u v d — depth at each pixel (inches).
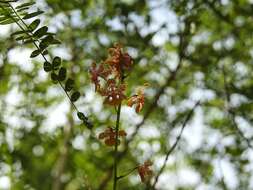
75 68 72.9
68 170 93.7
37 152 89.2
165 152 84.4
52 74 37.2
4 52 61.6
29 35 36.7
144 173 37.7
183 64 81.0
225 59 81.7
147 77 86.4
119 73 36.8
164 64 79.4
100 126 79.0
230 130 79.7
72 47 71.4
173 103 88.0
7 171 77.8
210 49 79.0
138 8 66.5
